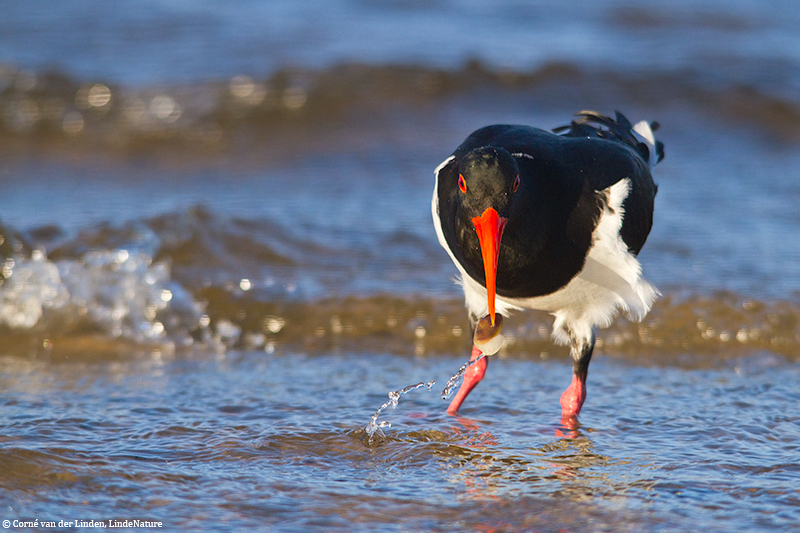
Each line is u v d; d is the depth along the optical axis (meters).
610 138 10.02
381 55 25.70
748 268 13.76
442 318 12.55
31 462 8.08
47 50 25.92
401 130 22.42
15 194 18.38
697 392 10.40
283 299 12.98
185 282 13.13
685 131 22.47
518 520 7.23
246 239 14.48
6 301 12.38
